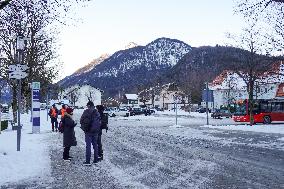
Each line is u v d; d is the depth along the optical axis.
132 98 170.38
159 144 19.66
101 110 14.26
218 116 59.72
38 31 31.03
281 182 9.35
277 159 13.76
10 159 13.41
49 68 49.53
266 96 61.69
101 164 12.76
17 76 15.72
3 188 8.98
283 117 43.22
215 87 96.31
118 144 19.67
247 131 30.12
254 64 36.91
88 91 165.38
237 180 9.69
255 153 15.65
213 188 8.73
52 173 10.99
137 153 15.77
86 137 12.92
